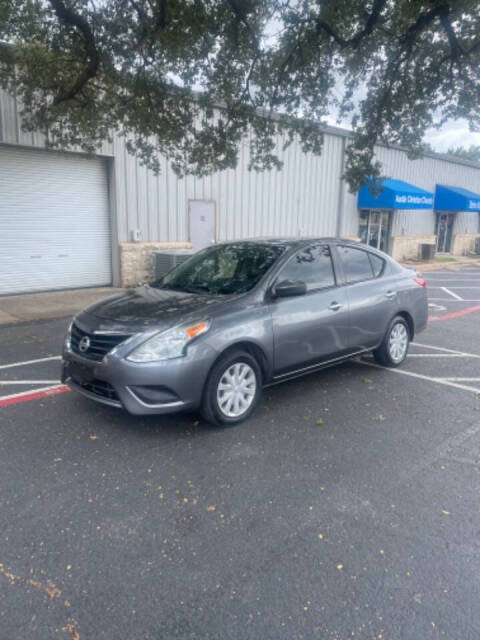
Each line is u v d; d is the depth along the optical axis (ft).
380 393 17.25
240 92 28.22
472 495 10.78
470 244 88.48
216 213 46.80
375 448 12.97
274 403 16.08
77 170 38.55
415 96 29.94
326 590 7.87
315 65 28.19
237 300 14.21
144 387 12.44
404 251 72.79
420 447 13.08
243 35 25.48
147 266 42.27
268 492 10.75
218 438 13.33
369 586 7.97
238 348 14.03
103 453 12.35
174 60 26.04
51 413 14.85
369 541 9.13
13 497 10.36
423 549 8.92
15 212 35.94
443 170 77.97
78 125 31.17
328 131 56.08
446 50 27.58
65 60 27.37
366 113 31.22
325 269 17.04
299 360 15.65
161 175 42.06
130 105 28.71
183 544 8.96
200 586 7.93
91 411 15.01
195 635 6.97
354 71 29.55
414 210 74.02
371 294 18.21
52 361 20.54
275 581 8.06
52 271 38.81
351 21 25.61
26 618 7.22
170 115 28.50
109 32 24.75
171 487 10.85
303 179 54.80
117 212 40.16
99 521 9.59
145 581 8.02
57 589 7.81
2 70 27.55
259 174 49.90
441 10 23.43
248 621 7.22
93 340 13.25
